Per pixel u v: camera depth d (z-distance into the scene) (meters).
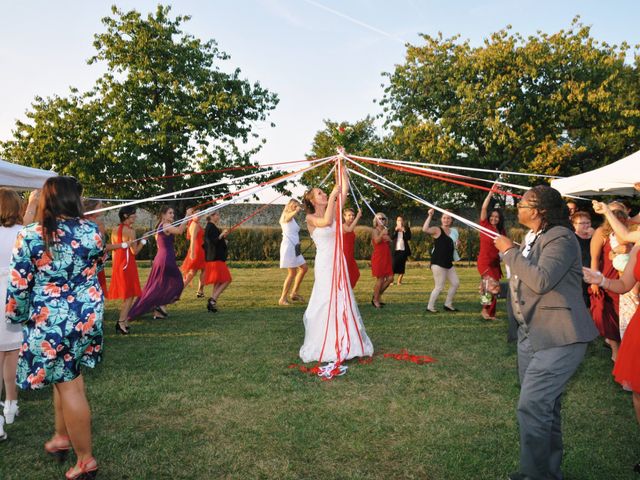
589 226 6.03
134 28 21.30
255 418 3.45
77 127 21.23
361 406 3.66
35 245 2.44
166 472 2.72
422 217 29.17
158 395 3.89
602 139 23.20
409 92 24.12
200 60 22.14
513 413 3.54
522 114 21.22
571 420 3.45
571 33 22.16
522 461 2.47
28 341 2.48
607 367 4.73
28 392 4.02
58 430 2.84
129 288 6.16
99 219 5.36
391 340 5.74
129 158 20.00
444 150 21.22
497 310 8.12
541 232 2.56
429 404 3.70
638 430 3.28
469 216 28.48
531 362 2.49
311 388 4.06
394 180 24.48
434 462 2.83
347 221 7.68
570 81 20.42
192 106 21.19
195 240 9.18
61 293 2.53
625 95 24.33
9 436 3.18
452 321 6.93
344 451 2.96
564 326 2.39
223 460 2.85
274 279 13.07
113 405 3.69
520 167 23.44
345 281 4.95
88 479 2.60
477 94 21.12
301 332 6.19
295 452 2.95
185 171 21.41
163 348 5.38
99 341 2.67
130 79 21.12
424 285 11.62
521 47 21.23
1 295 3.29
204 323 6.80
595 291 4.86
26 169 6.26
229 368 4.61
